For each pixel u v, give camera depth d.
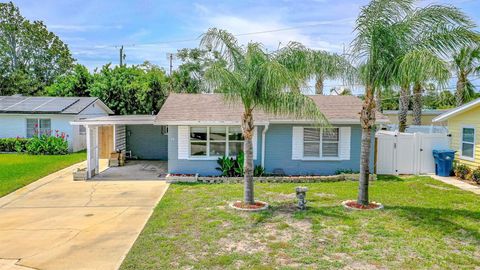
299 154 15.48
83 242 7.39
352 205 9.91
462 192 12.09
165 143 21.92
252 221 8.55
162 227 8.17
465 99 25.33
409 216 8.91
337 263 6.12
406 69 8.12
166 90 31.03
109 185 13.61
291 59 9.69
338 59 9.69
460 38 8.57
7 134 24.14
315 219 8.66
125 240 7.52
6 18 46.44
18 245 7.22
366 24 9.17
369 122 9.73
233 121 14.52
